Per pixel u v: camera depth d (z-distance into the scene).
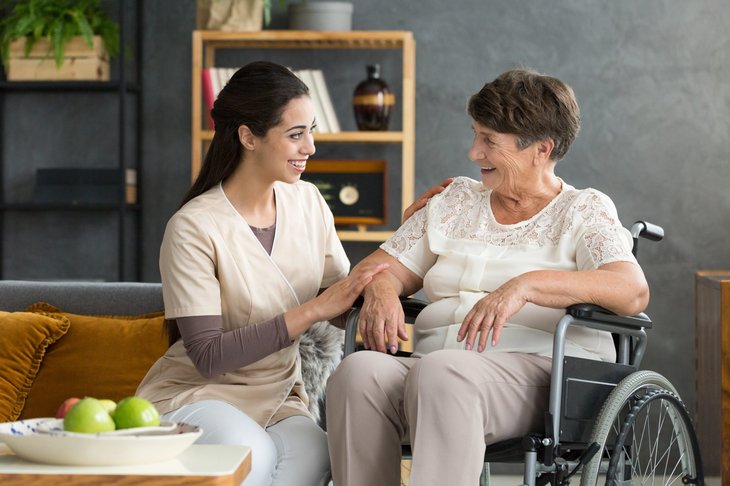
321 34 4.44
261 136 2.44
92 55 4.61
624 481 2.44
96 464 1.67
